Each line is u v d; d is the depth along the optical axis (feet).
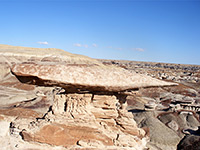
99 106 58.23
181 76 348.59
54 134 53.31
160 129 98.53
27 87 186.50
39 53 250.57
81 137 54.54
